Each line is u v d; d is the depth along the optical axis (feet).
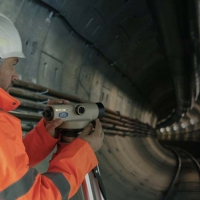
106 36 20.94
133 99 41.14
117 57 25.68
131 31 23.58
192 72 33.35
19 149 4.46
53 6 13.43
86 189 6.20
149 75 40.65
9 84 5.26
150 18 22.79
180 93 45.85
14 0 11.07
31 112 12.81
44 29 13.85
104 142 24.93
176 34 21.62
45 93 14.32
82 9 15.87
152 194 22.57
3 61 5.15
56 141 6.25
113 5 18.33
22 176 4.34
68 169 5.10
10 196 4.18
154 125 78.02
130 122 37.73
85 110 5.90
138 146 41.09
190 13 18.45
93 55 21.01
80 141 5.53
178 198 24.07
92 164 5.53
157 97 58.44
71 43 17.12
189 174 33.86
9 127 4.47
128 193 20.39
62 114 5.78
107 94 27.89
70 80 18.33
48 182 4.76
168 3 17.04
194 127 99.30
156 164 38.58
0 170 4.20
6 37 5.22
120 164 25.41
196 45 24.36
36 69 13.99
